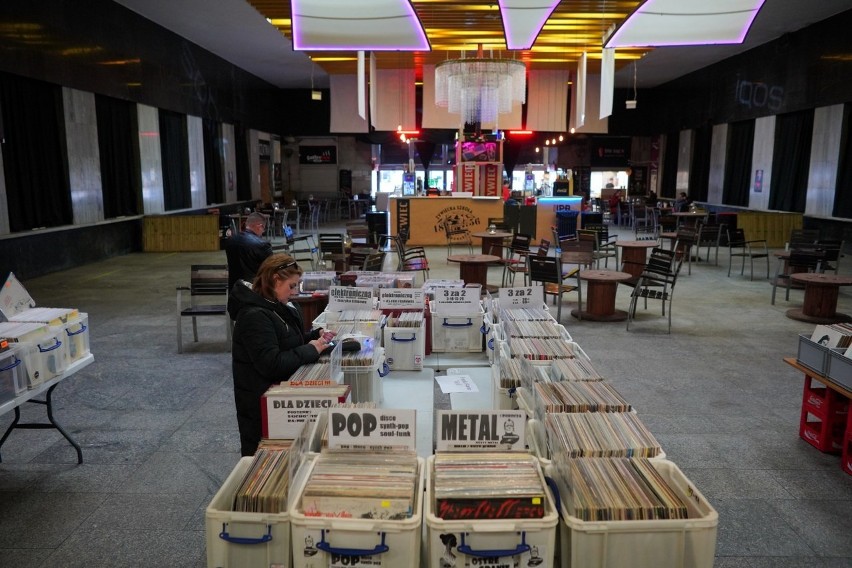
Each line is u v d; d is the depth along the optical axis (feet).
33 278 34.19
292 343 9.95
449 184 91.15
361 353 10.16
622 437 7.29
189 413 15.23
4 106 31.76
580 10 29.99
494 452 7.17
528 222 51.13
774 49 51.60
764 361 19.69
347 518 5.95
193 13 44.19
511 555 5.88
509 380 9.58
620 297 29.78
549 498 6.15
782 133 51.65
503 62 32.89
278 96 80.12
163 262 40.63
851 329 13.02
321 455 7.06
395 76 56.24
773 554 9.68
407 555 5.91
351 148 87.10
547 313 13.03
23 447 13.33
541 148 85.97
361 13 29.27
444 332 12.96
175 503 11.12
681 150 72.59
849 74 41.98
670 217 48.29
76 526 10.39
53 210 36.40
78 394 16.48
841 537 10.14
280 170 84.07
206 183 58.03
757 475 12.23
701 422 14.82
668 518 5.96
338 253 29.45
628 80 75.05
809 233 32.86
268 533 6.11
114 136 43.01
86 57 38.11
